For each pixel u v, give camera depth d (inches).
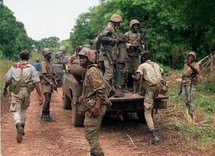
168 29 948.6
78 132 307.0
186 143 259.4
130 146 261.4
